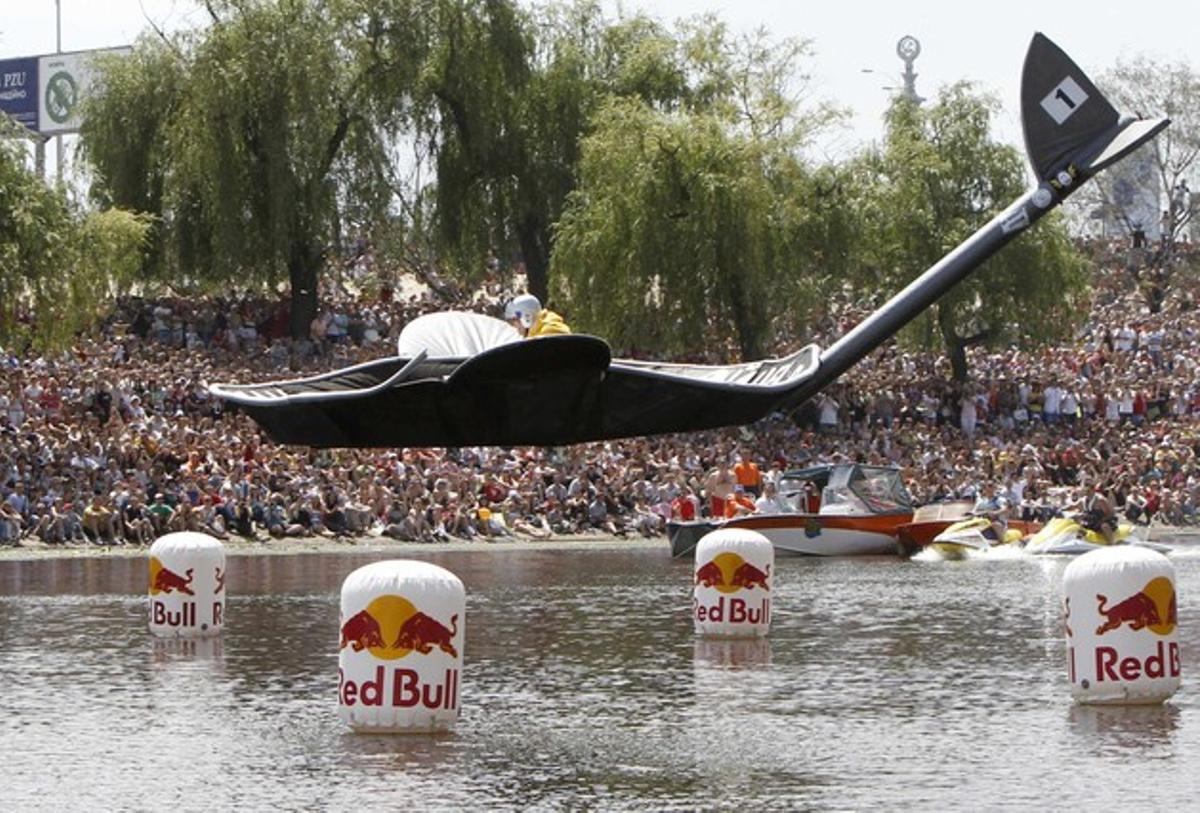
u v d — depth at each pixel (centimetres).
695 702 3281
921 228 11562
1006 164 11794
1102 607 3150
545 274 12025
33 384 7962
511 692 3419
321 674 3644
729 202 10069
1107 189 16450
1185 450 10344
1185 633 4334
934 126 11925
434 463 8369
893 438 10050
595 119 10669
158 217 10438
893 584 5869
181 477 7412
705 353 10475
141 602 5078
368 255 12456
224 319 10631
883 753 2748
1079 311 11938
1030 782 2506
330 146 11388
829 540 7331
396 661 2906
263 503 7569
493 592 5578
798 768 2634
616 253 10238
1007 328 11450
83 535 7069
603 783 2533
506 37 11688
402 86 11369
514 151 11862
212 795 2453
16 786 2519
